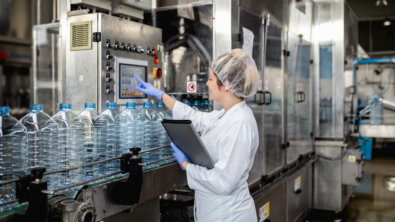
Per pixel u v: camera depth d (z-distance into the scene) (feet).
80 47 5.86
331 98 12.84
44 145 4.69
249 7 7.75
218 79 4.76
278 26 9.52
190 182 4.75
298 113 11.35
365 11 29.30
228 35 6.99
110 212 4.35
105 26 5.69
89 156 4.94
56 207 3.62
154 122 6.17
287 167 10.57
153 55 6.84
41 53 7.75
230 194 4.68
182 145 4.70
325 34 12.83
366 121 15.69
